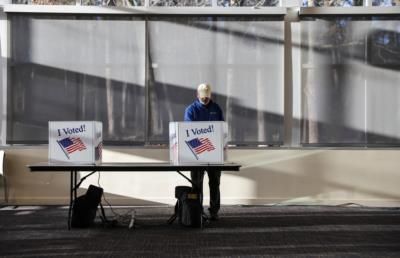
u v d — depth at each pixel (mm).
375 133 10141
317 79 10172
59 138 7277
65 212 9266
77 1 10211
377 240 7027
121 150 10078
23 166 10039
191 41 10156
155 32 10156
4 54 10078
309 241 6957
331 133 10172
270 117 10141
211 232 7523
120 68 10141
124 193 10078
